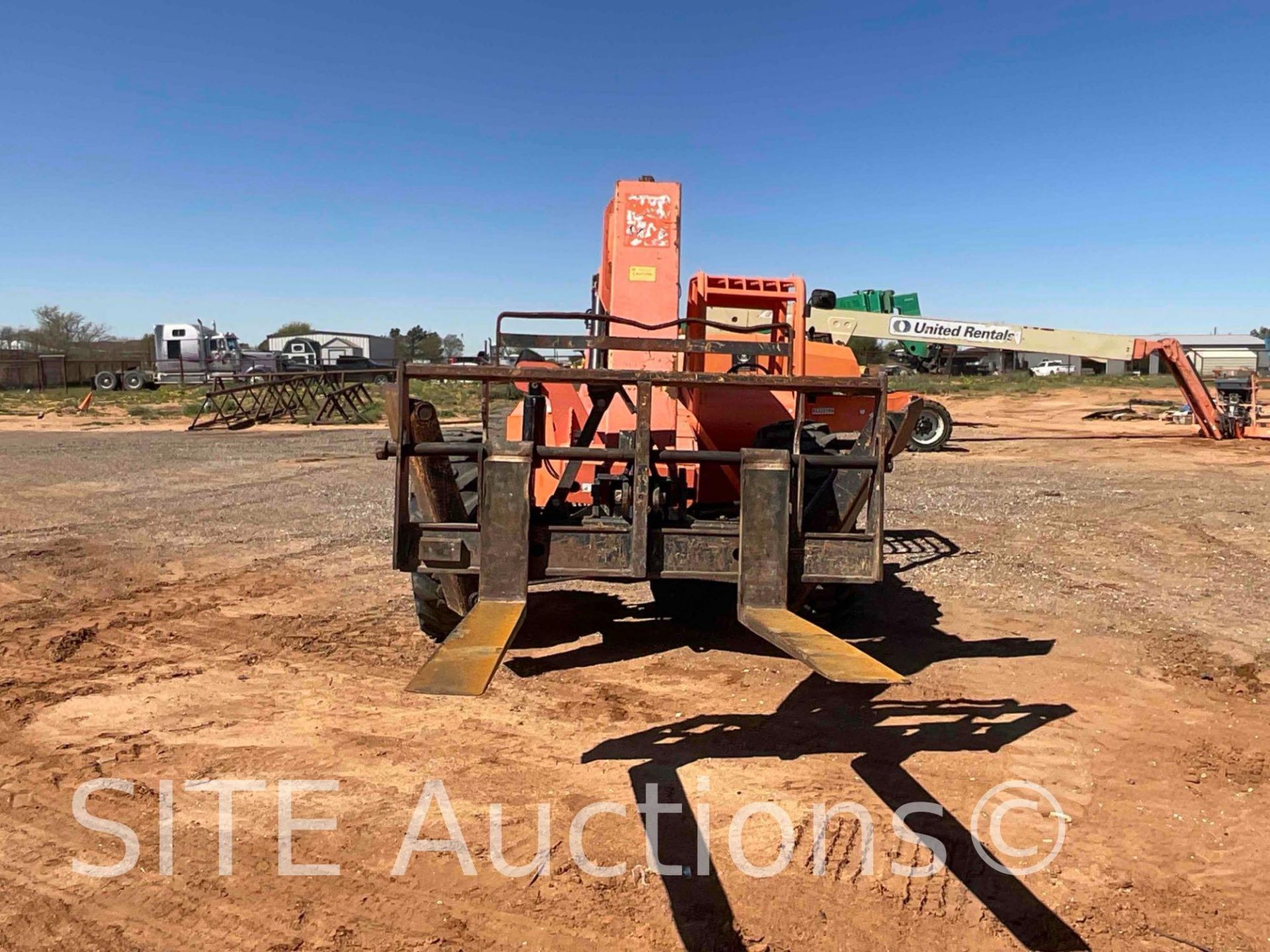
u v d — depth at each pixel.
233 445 20.39
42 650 5.83
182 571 7.98
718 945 2.99
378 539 9.38
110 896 3.23
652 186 6.57
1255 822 3.73
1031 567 8.12
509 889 3.27
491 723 4.72
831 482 4.80
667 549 4.46
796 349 6.73
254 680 5.34
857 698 5.07
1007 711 4.88
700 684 5.30
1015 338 19.56
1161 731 4.61
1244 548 8.88
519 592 4.35
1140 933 3.06
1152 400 35.56
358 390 29.23
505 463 4.33
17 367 46.06
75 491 12.86
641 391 4.36
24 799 3.90
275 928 3.06
